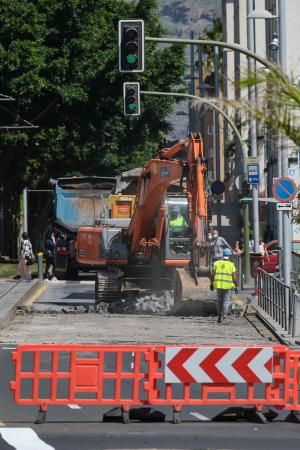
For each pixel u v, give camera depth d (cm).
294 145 2002
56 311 6144
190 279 5647
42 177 12800
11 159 11688
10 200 12938
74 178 9644
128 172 8562
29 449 2358
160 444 2434
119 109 11612
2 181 11844
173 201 6156
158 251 6316
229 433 2602
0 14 10819
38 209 14200
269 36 12125
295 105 1984
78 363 2750
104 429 2642
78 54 11294
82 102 11406
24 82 10825
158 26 12350
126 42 4638
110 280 6353
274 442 2478
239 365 2766
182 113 12225
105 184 9694
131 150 12138
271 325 5212
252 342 4650
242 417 2847
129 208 8325
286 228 5584
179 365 2742
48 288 8294
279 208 5475
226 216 10075
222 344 4503
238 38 13775
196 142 5669
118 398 2762
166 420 2809
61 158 11762
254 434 2595
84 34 11238
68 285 8694
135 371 2767
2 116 11131
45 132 11488
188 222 6028
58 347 2744
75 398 3042
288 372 2809
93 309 6219
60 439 2489
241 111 1995
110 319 5691
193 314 5928
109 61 11400
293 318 4744
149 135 12231
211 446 2414
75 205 9650
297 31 11212
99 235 6531
